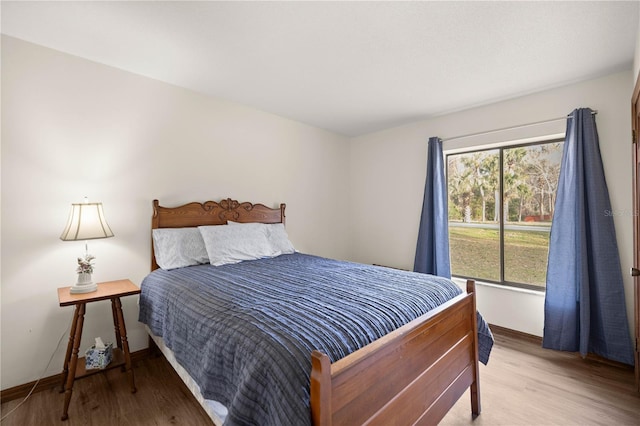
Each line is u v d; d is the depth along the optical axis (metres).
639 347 1.93
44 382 2.00
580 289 2.32
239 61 2.21
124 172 2.38
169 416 1.71
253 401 0.97
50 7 1.61
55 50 2.06
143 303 2.10
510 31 1.80
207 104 2.86
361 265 2.45
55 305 2.06
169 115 2.62
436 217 3.27
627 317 2.21
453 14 1.65
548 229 2.77
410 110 3.20
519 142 2.88
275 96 2.88
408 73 2.36
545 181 2.78
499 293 2.92
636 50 1.86
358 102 3.00
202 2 1.57
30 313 1.97
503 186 3.05
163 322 1.76
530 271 2.88
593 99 2.38
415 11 1.63
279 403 0.89
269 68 2.31
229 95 2.88
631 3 1.54
